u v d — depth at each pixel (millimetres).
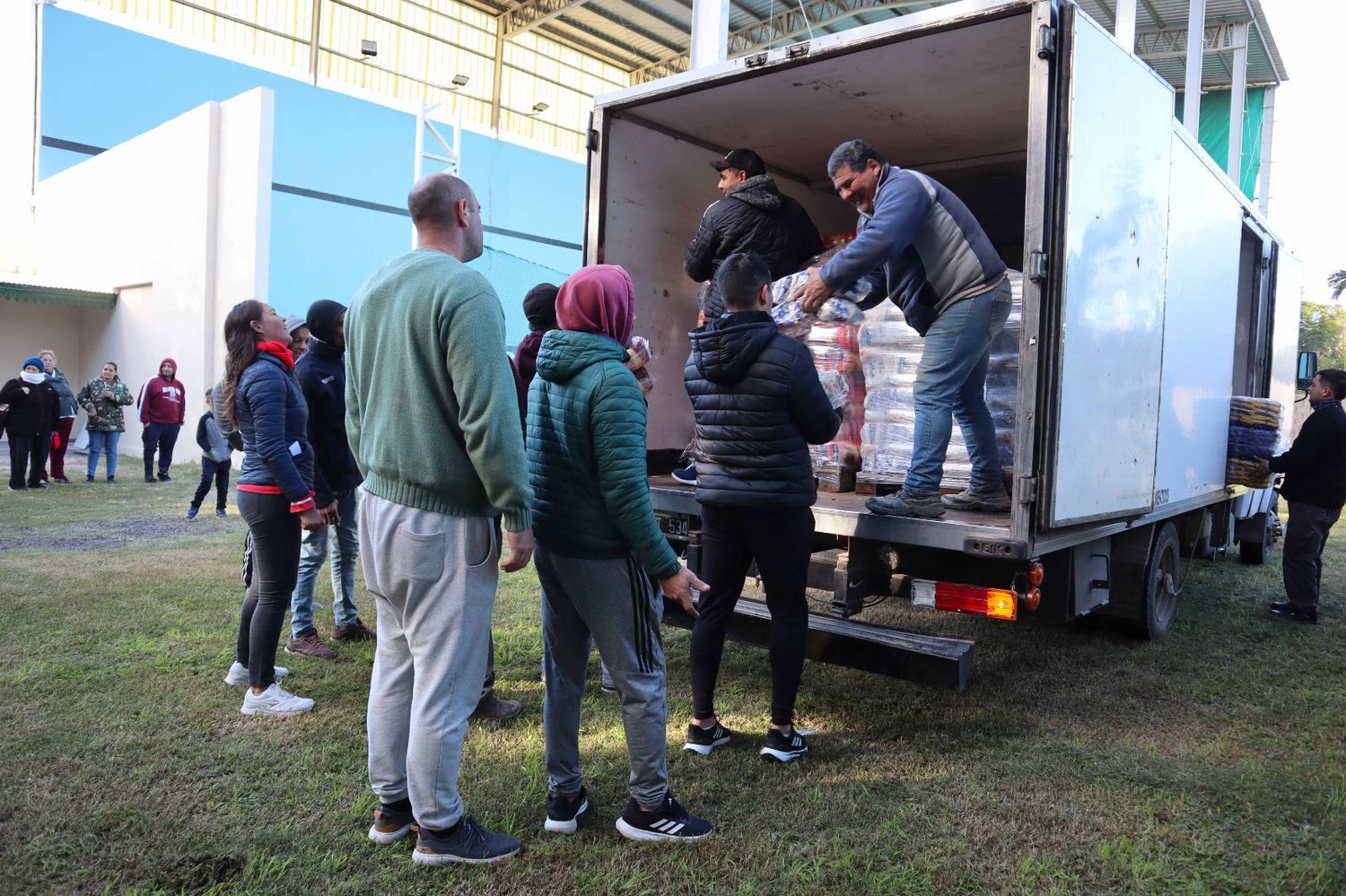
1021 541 3209
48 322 18656
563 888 2404
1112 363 3768
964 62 4246
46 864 2426
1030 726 3723
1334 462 5531
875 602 3785
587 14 24781
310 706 3623
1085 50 3383
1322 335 42156
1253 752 3471
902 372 4199
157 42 20906
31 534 7777
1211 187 5137
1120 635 5121
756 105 4824
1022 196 6086
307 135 21328
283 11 23234
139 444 16484
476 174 25156
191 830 2646
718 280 3191
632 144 4934
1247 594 6516
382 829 2594
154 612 5094
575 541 2527
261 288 13609
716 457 3229
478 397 2256
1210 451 5559
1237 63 18594
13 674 3957
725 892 2404
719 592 3340
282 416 3490
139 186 16453
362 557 2520
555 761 2689
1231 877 2523
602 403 2455
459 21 25906
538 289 3744
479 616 2445
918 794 3033
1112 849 2662
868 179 3547
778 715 3291
